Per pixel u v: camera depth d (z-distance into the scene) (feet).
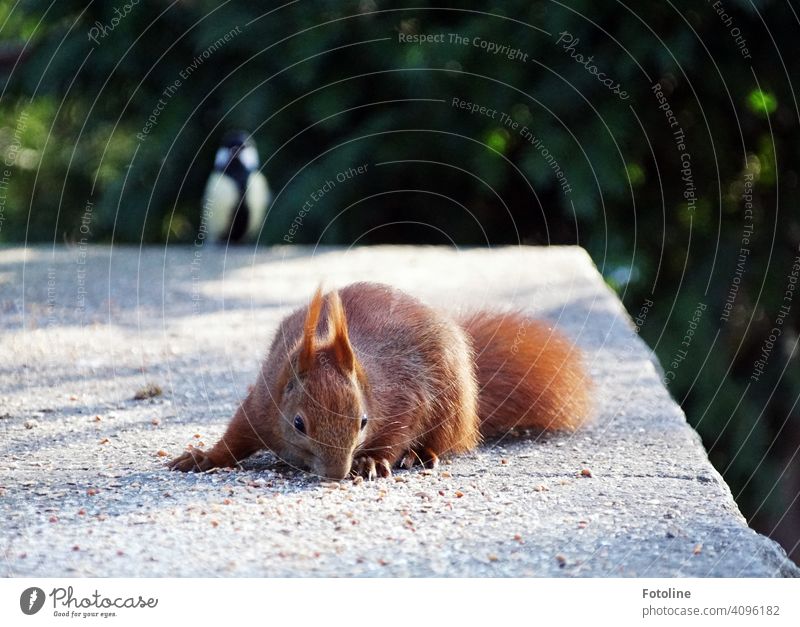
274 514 16.20
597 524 16.01
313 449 17.51
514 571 14.30
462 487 17.99
